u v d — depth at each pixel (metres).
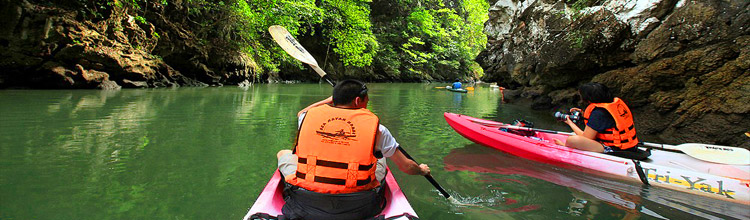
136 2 11.22
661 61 5.07
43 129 4.41
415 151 3.84
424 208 2.30
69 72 9.38
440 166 3.27
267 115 6.13
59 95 8.05
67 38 9.24
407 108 8.01
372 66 25.55
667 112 4.95
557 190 2.64
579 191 2.62
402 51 27.84
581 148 3.27
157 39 11.83
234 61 14.62
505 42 10.25
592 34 6.16
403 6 27.48
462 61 33.66
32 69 9.10
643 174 2.76
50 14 9.05
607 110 3.12
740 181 2.40
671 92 4.95
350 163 1.66
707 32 4.79
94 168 3.00
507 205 2.37
